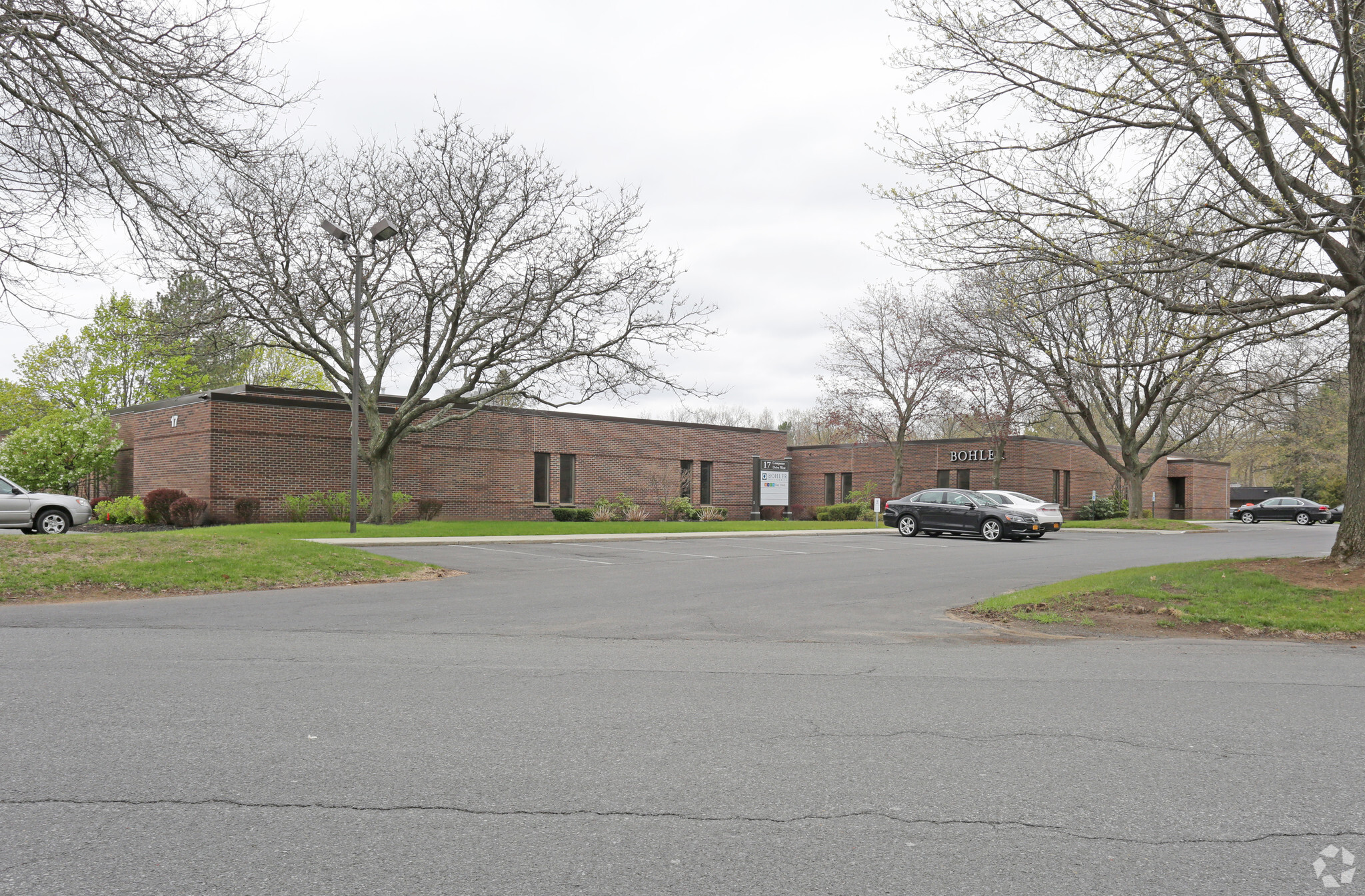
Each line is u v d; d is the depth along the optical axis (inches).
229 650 333.4
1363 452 532.4
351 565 617.6
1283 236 501.7
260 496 1113.4
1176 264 494.3
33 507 955.3
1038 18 488.4
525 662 315.0
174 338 984.3
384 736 214.7
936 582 609.6
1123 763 199.9
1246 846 153.9
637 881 137.7
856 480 2110.0
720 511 1658.5
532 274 1004.6
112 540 607.8
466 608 463.2
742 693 267.4
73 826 156.6
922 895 134.3
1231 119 465.1
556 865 143.2
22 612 432.1
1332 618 426.3
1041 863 146.1
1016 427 1642.5
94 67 460.1
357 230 994.1
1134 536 1323.8
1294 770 195.8
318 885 135.0
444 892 133.3
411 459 1253.1
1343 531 539.5
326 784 179.6
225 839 151.9
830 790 179.9
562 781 183.0
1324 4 452.8
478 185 994.7
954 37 506.3
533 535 1056.2
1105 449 1593.3
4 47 447.5
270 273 948.0
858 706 251.8
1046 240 516.7
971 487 1903.3
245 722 225.9
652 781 184.2
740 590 558.3
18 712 233.1
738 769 192.9
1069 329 1000.2
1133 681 292.0
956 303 1376.7
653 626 408.8
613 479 1572.3
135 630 380.8
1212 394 1198.9
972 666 317.4
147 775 183.9
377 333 1093.8
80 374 1883.6
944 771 192.7
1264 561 573.9
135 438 1266.0
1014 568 717.3
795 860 146.0
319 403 1167.0
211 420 1077.8
